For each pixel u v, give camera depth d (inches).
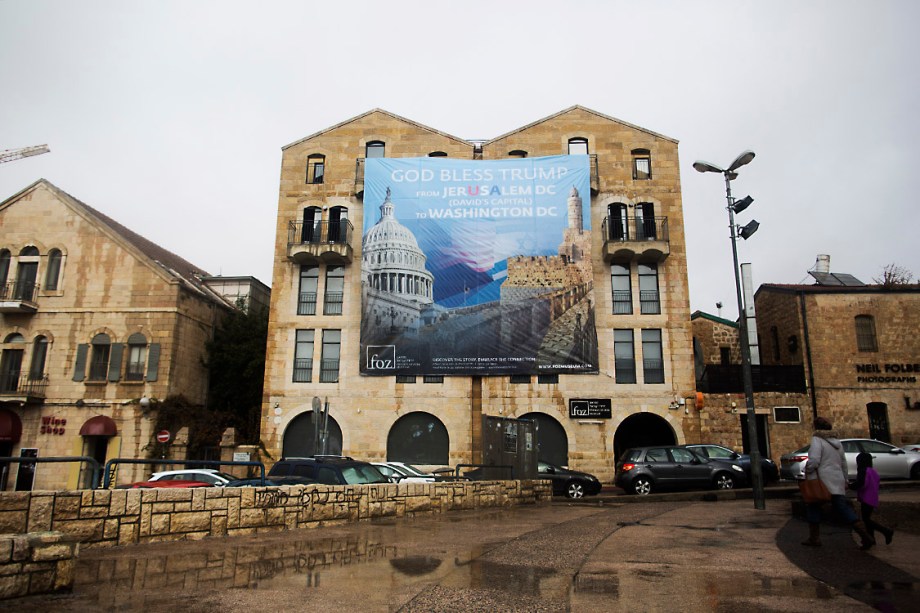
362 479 600.1
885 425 1167.6
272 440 1173.7
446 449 1164.5
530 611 230.2
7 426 1198.9
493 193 1213.7
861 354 1188.5
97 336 1243.8
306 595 252.7
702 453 916.0
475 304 1176.8
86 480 1174.3
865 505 384.8
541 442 1160.8
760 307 1389.0
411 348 1168.8
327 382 1195.9
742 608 233.3
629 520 541.0
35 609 227.8
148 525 372.2
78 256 1277.1
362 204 1264.8
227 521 414.0
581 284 1173.1
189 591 257.9
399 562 326.6
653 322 1189.1
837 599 246.4
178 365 1246.3
